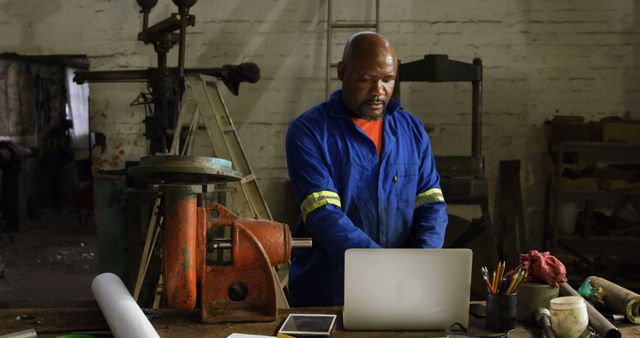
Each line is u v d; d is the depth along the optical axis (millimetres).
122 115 5309
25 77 8102
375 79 2113
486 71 5121
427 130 5160
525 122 5141
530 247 5188
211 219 1831
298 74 5211
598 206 5180
